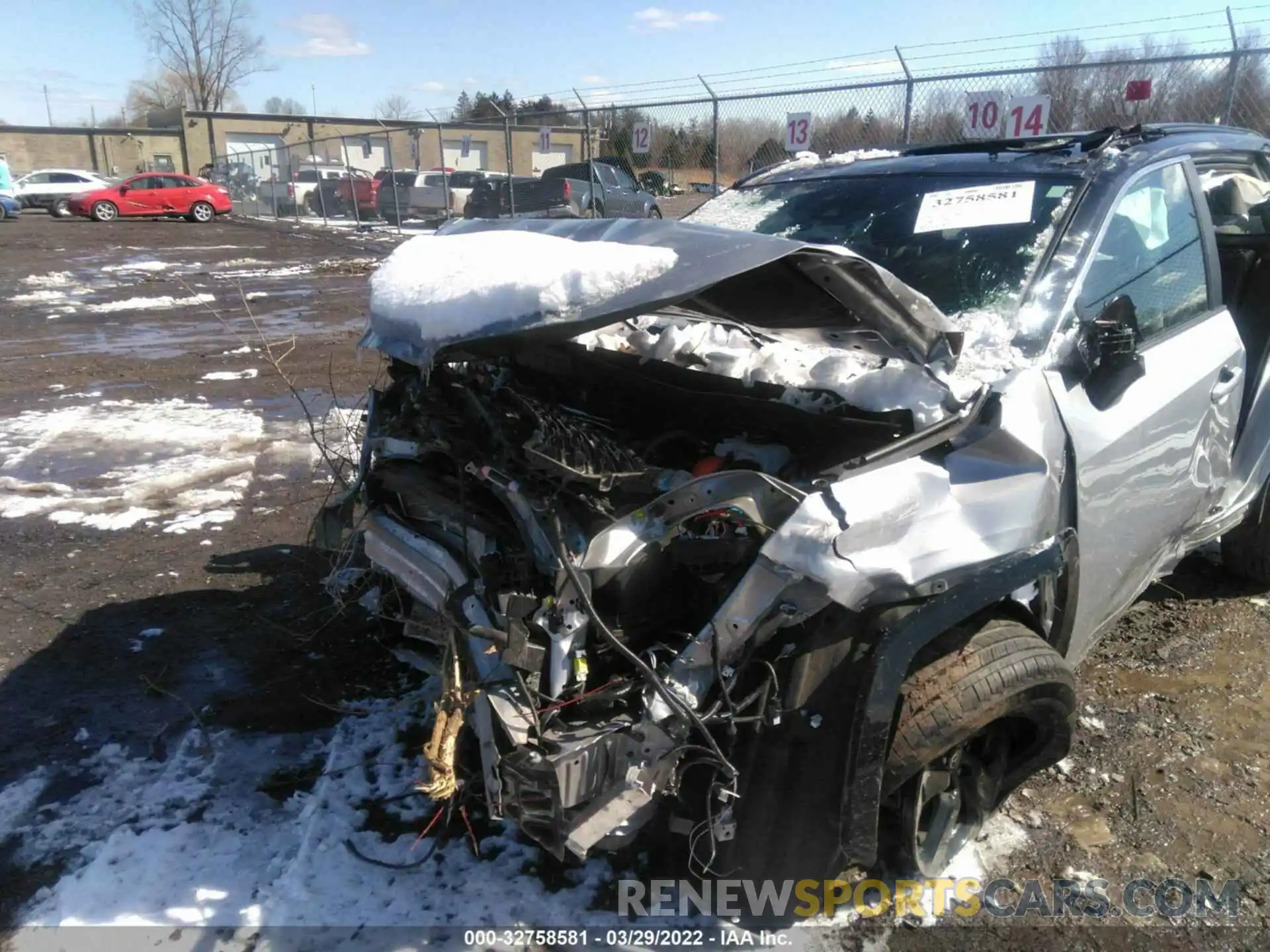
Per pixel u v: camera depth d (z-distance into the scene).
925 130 10.21
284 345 10.31
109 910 2.45
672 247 2.23
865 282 2.19
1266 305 3.89
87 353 9.82
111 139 51.91
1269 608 4.11
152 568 4.56
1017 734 2.58
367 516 3.01
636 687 2.25
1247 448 3.90
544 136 17.39
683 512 2.27
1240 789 2.96
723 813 2.25
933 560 2.21
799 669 2.21
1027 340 2.69
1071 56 9.41
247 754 3.13
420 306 2.36
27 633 3.93
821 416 2.46
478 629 2.23
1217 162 3.83
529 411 2.47
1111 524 2.85
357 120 49.91
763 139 11.91
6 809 2.85
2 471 5.99
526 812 2.14
